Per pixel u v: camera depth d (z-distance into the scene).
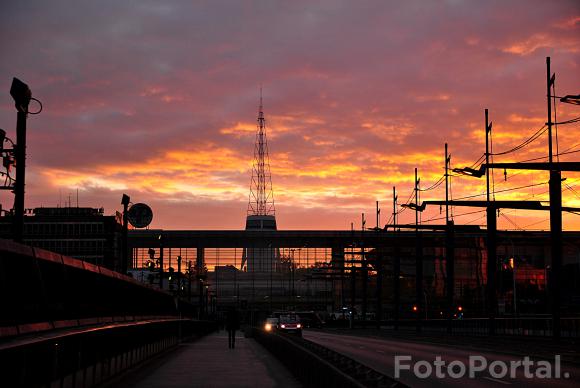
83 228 145.62
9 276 13.29
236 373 25.08
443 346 47.94
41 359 12.85
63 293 17.33
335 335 79.75
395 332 95.12
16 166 19.16
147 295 36.91
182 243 171.75
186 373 25.05
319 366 16.94
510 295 153.38
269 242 173.00
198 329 69.00
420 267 95.88
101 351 18.83
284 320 70.69
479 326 76.06
